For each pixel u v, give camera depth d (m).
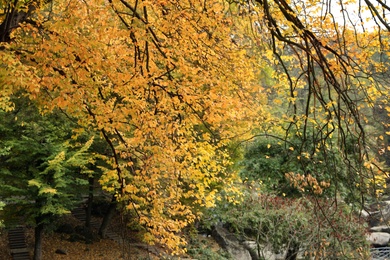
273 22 5.27
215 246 24.17
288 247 16.12
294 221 16.42
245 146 19.09
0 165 18.61
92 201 25.44
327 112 5.43
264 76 9.27
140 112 6.04
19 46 5.83
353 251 13.44
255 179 17.89
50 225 20.05
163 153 6.66
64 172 18.03
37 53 5.33
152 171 7.15
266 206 17.45
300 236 16.19
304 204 16.83
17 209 19.91
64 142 17.67
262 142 17.83
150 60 6.05
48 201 18.53
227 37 6.50
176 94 5.83
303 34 5.29
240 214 17.91
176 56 6.22
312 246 12.79
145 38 5.09
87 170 18.53
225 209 18.78
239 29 7.09
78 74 5.48
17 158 17.94
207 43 6.15
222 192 17.48
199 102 5.91
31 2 6.16
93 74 5.98
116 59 5.79
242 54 6.72
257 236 17.36
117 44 6.17
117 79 5.62
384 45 5.48
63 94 5.38
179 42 5.90
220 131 7.98
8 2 5.69
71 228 24.20
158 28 5.51
